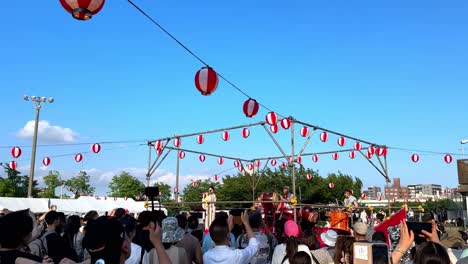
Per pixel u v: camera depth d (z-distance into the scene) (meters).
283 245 5.37
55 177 55.53
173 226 4.44
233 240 7.18
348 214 13.62
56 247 4.89
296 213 11.48
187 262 4.50
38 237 5.00
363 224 5.61
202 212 15.92
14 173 41.66
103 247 2.55
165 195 50.44
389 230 11.74
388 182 16.58
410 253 6.01
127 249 2.74
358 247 3.49
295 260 4.18
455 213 38.16
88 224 2.69
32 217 3.44
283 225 6.45
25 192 42.84
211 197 14.61
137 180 55.47
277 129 12.91
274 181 31.31
